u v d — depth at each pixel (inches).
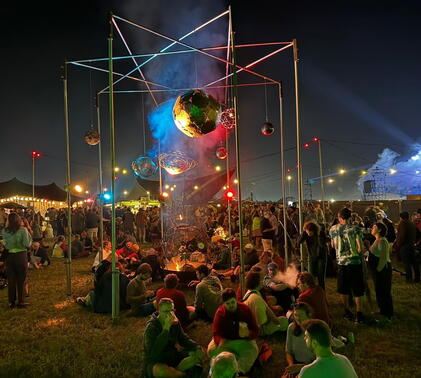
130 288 265.6
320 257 261.1
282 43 285.9
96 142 345.1
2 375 175.8
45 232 903.1
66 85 314.7
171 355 162.7
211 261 403.9
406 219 353.4
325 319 189.3
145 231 783.7
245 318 168.2
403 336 215.8
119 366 182.9
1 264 366.6
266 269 289.0
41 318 263.0
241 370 163.5
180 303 220.2
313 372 104.8
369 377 167.9
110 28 250.5
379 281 248.8
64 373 176.7
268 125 342.3
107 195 729.0
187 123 230.8
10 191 1074.1
